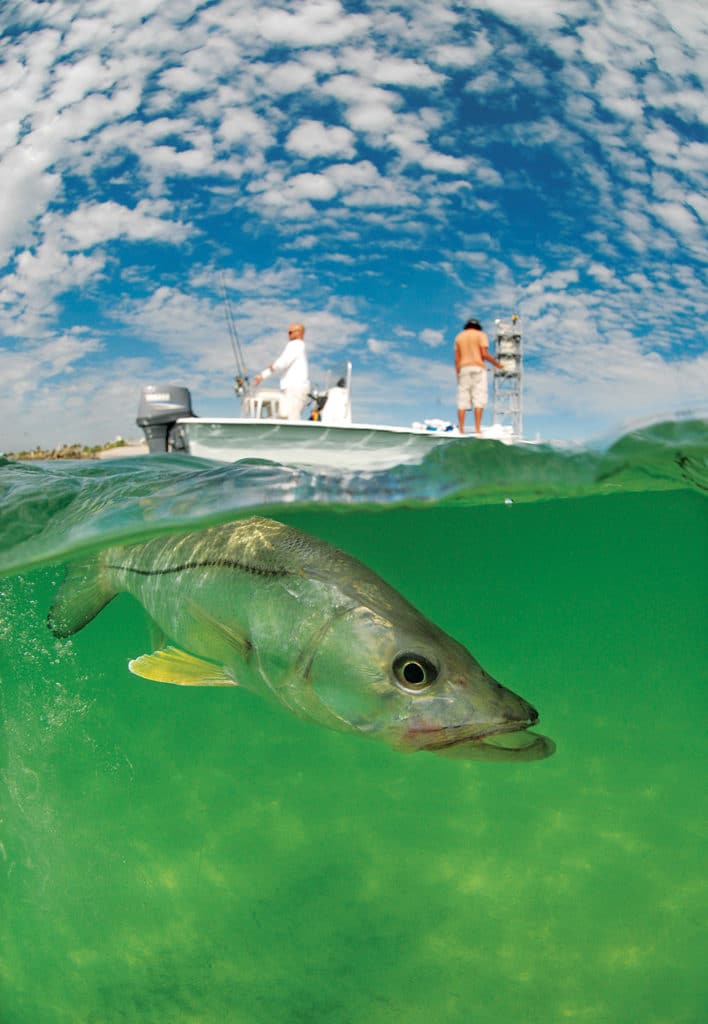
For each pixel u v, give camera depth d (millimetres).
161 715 5625
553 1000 2459
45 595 4637
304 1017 2344
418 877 3410
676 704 6902
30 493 3854
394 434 9305
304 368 10531
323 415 10555
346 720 2195
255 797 4289
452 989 2521
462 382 10734
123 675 6684
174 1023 2314
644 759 5098
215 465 5137
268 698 2434
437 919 3027
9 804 3734
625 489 4797
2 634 4617
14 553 3268
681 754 5227
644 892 3250
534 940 2861
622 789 4516
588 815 4121
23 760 4238
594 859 3584
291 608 2264
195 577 2627
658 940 2859
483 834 3891
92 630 8508
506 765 5016
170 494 3188
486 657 10422
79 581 3461
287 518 4129
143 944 2799
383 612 2186
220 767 4688
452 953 2752
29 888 3117
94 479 4227
